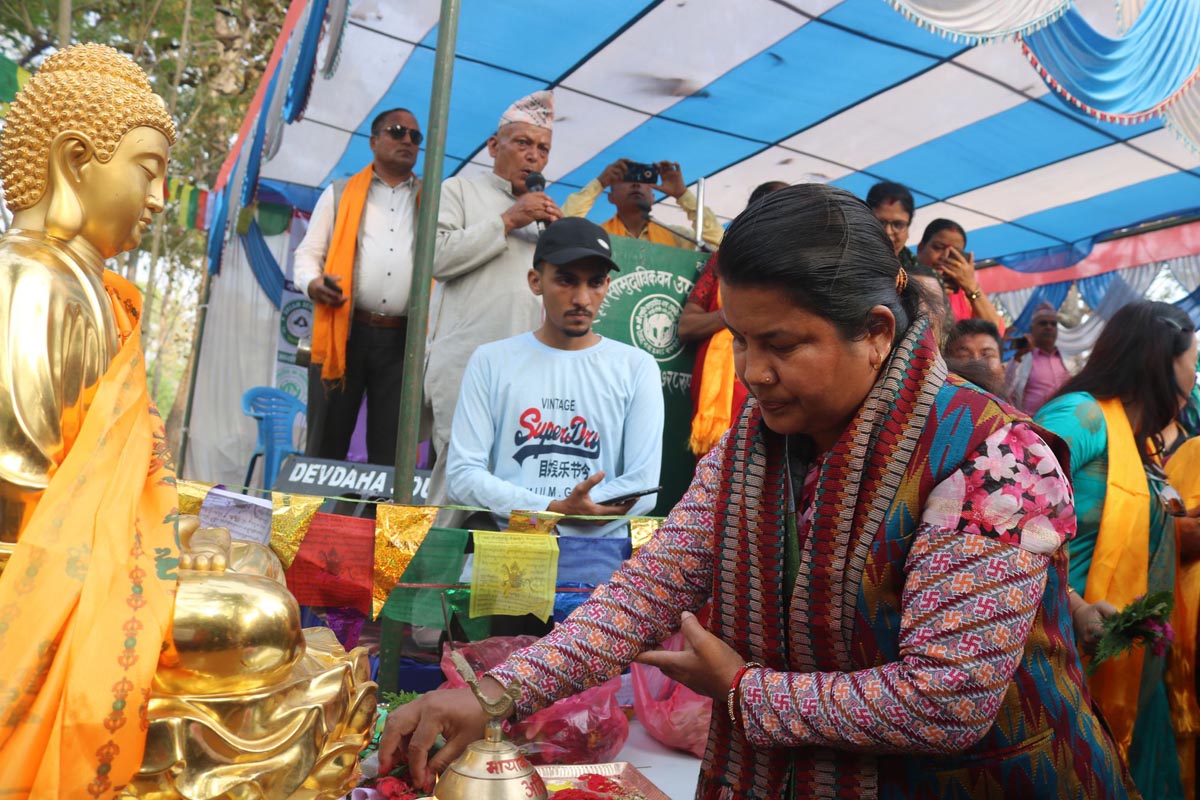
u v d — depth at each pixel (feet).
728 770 3.83
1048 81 11.16
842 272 3.20
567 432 8.61
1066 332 20.10
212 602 3.06
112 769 2.81
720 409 10.64
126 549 3.12
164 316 39.65
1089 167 15.15
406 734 4.06
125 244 3.77
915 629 3.19
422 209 6.77
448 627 5.39
